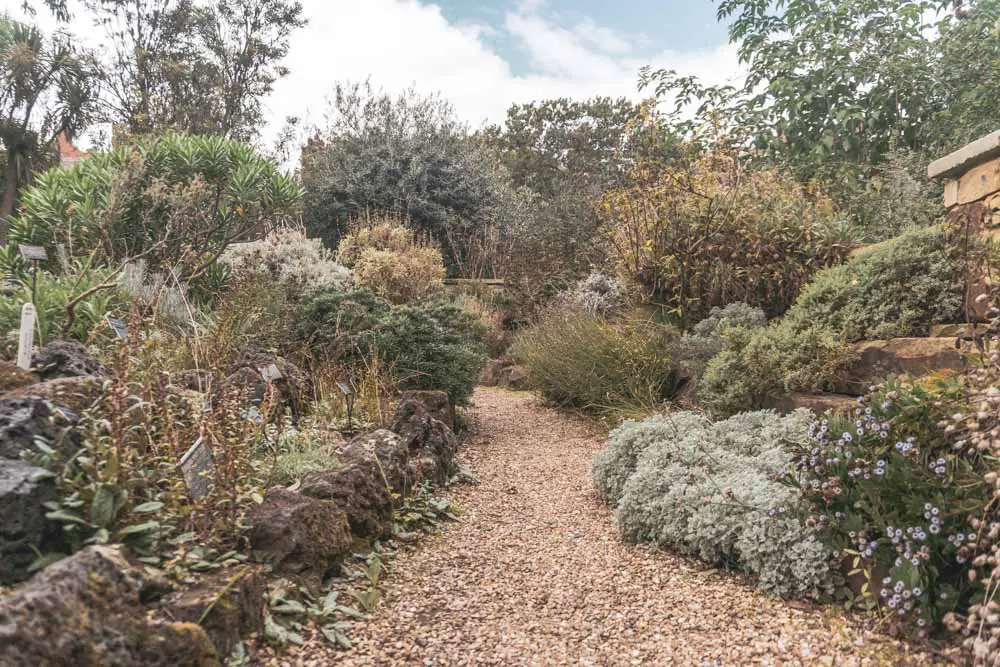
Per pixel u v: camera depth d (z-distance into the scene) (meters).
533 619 2.76
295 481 3.54
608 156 26.08
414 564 3.26
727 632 2.65
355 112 18.19
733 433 4.17
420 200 16.20
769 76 10.79
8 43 17.36
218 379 3.20
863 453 2.92
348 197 16.44
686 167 9.14
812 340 5.05
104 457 2.40
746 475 3.49
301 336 6.46
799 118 10.01
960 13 9.49
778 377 5.08
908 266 5.07
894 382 3.02
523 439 6.16
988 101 8.30
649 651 2.51
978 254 4.46
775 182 9.08
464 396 6.50
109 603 1.81
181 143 8.44
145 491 2.62
